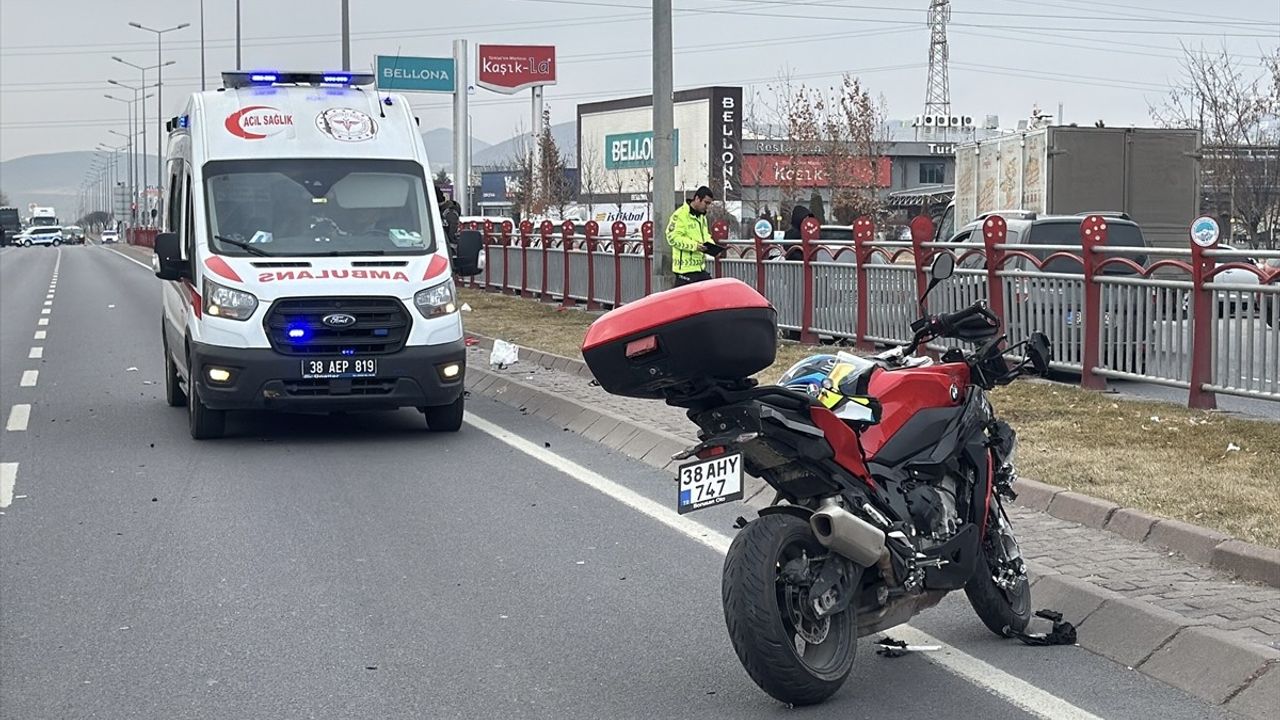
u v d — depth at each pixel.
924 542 5.70
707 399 5.33
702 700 5.66
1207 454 9.71
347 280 12.04
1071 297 13.66
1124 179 25.84
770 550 5.25
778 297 19.41
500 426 13.33
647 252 23.70
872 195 51.00
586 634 6.58
